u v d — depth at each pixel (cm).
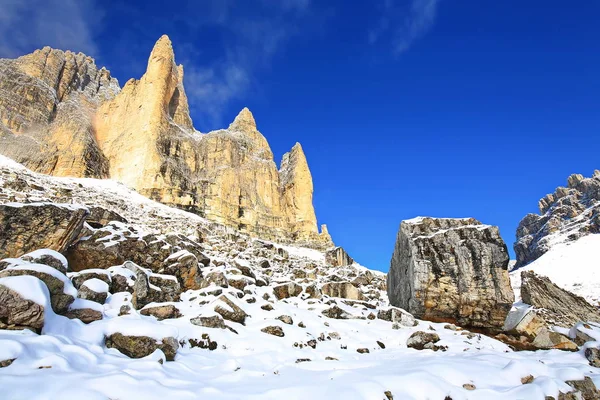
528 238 13988
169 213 4184
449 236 1630
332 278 2461
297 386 649
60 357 597
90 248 1298
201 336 927
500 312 1483
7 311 655
